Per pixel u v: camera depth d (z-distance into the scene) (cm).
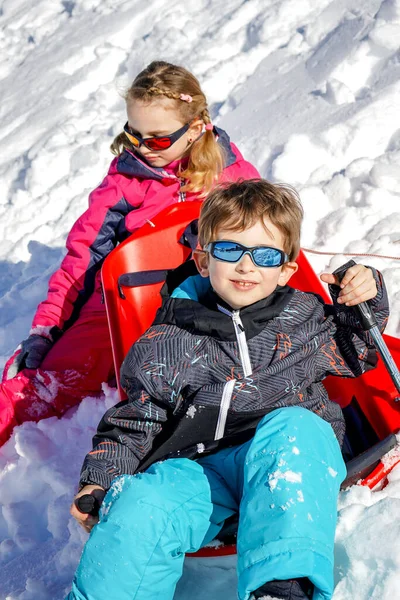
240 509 183
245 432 210
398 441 210
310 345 217
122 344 262
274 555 169
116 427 214
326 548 173
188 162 292
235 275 211
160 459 212
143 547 178
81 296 307
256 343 214
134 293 270
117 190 300
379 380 239
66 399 297
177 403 215
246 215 213
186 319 218
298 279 270
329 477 185
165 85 278
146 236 276
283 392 212
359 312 216
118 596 177
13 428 296
